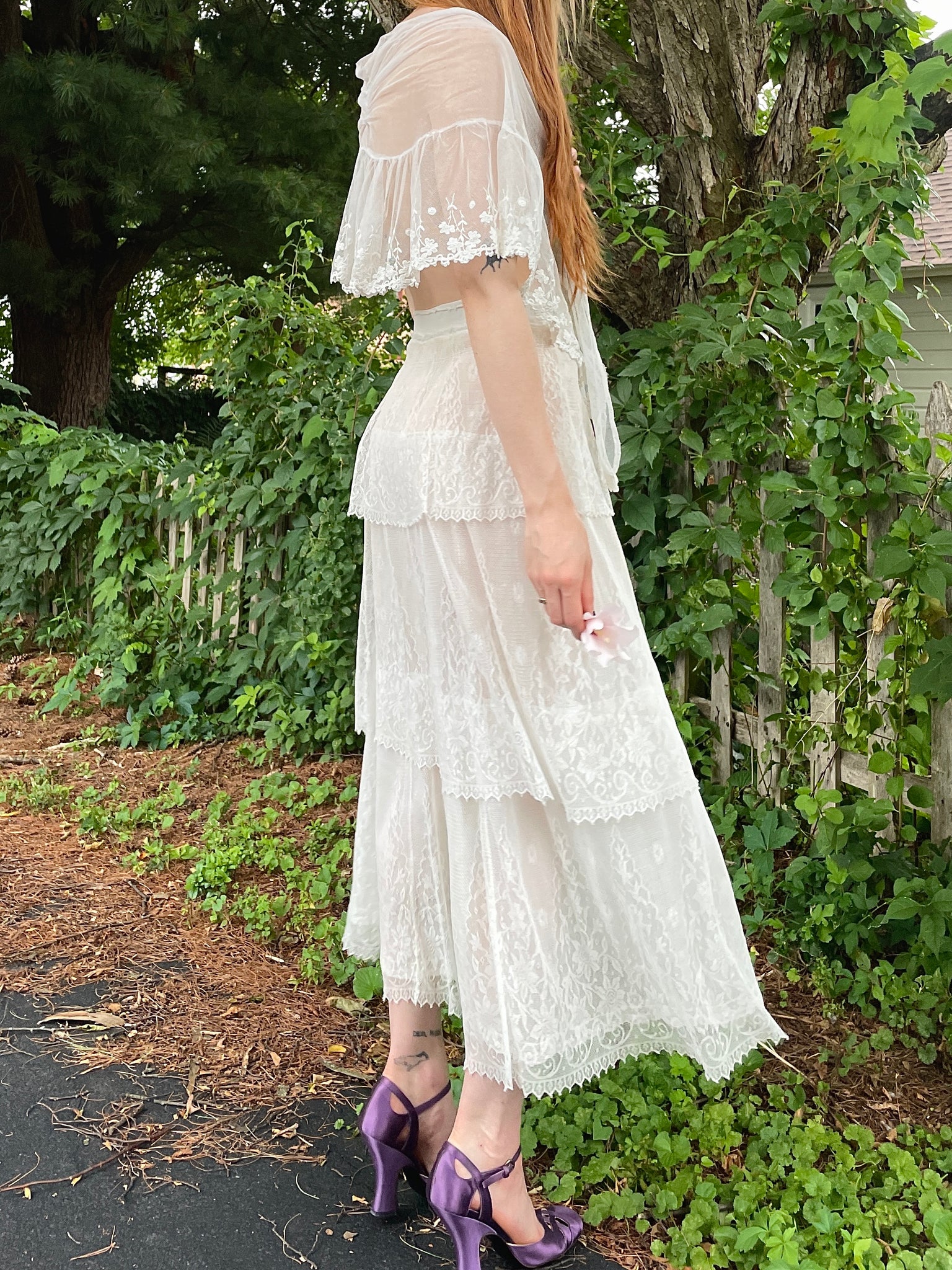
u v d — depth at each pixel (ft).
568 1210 5.79
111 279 38.40
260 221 36.11
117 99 30.22
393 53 4.77
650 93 11.34
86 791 12.89
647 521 10.75
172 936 9.37
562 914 5.12
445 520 4.91
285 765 13.92
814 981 8.30
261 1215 5.96
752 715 10.80
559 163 4.94
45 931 9.40
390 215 4.76
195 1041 7.73
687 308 10.15
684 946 5.21
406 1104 5.78
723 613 10.31
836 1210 5.88
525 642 4.90
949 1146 6.54
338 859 10.33
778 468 10.39
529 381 4.43
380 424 5.45
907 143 9.04
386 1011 8.20
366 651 5.95
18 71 29.12
